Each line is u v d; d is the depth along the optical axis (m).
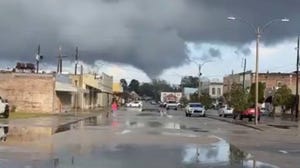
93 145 24.53
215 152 22.84
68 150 21.81
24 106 68.81
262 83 117.50
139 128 39.94
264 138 33.66
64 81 76.50
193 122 54.59
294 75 132.00
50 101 68.88
